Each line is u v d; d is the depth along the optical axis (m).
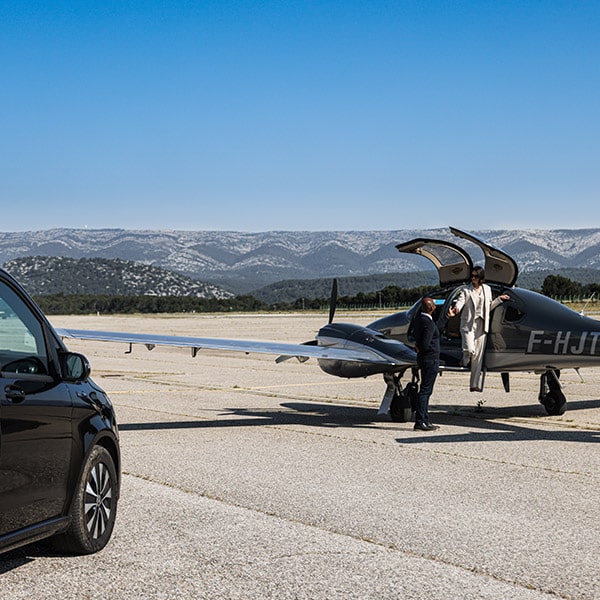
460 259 13.68
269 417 13.37
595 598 4.93
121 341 13.29
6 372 4.81
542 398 13.82
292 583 5.16
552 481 8.31
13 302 5.14
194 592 4.99
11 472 4.65
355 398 16.23
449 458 9.62
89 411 5.61
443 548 5.95
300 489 7.89
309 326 52.03
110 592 4.96
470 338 13.03
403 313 14.72
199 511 7.00
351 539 6.18
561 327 12.51
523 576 5.32
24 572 5.31
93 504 5.68
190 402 15.42
